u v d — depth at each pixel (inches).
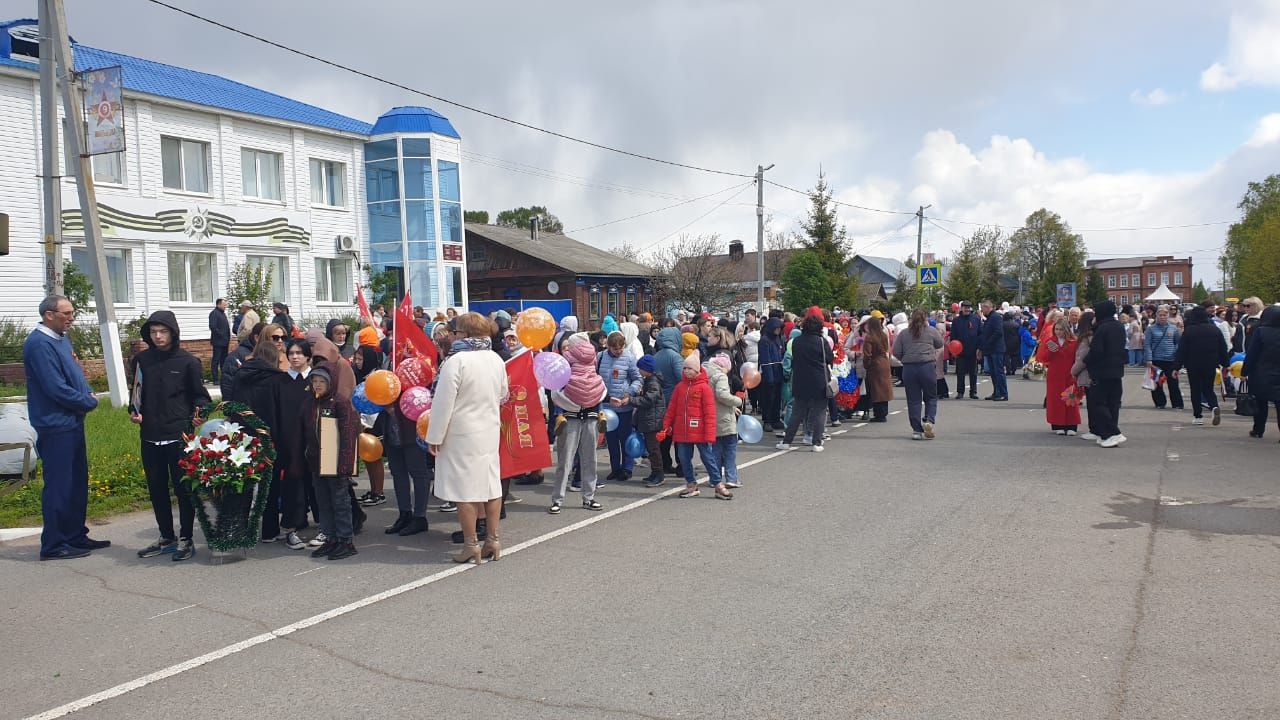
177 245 974.4
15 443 354.9
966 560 254.4
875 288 2989.7
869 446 480.7
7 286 829.8
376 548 292.2
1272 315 457.7
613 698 167.6
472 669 183.6
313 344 284.0
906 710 159.5
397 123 1245.1
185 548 280.1
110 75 567.2
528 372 301.1
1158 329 634.2
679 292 1695.4
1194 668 174.4
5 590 248.1
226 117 1035.9
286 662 190.4
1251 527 283.3
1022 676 172.9
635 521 318.0
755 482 386.6
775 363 546.0
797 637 197.2
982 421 580.1
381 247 1262.3
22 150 840.9
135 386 284.2
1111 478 371.2
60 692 177.2
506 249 1817.2
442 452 265.4
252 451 273.4
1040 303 2970.0
